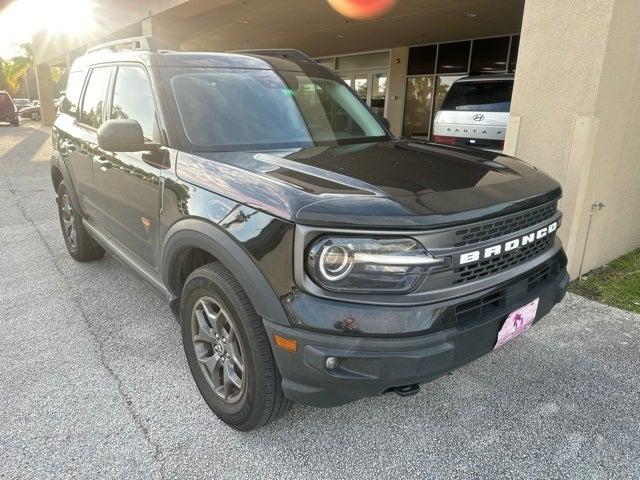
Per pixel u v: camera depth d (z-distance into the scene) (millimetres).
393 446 2344
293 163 2406
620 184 4438
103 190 3430
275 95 3158
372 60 15305
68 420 2482
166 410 2574
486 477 2164
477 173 2373
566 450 2324
